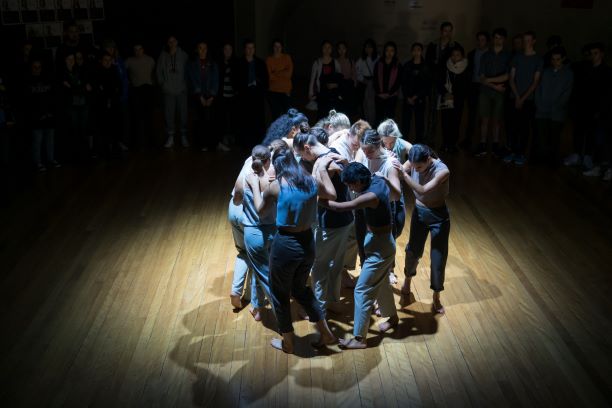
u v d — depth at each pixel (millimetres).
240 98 8867
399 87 9109
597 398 4098
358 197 4203
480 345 4637
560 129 8195
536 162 8461
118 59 8820
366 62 9453
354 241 5109
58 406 4016
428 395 4125
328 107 9219
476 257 5938
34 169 8250
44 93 7930
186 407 4016
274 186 4258
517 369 4375
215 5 10758
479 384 4227
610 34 10195
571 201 7242
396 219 4914
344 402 4066
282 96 9047
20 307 5117
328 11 12828
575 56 10711
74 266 5770
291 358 4488
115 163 8555
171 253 6008
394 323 4840
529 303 5176
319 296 4785
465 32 12312
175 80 8961
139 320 4938
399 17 12422
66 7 9828
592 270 5699
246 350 4578
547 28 11008
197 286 5426
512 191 7539
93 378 4281
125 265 5781
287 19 13008
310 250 4191
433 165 4664
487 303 5176
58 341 4676
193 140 9492
